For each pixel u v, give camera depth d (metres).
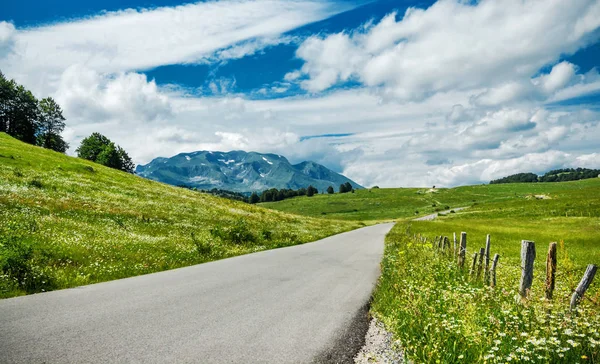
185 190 64.19
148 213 33.44
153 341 5.79
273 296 9.61
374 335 6.75
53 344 5.41
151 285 10.59
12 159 45.31
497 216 87.81
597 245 29.22
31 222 18.89
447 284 8.67
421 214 157.00
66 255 13.62
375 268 15.95
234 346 5.77
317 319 7.59
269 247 25.64
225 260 17.69
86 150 116.44
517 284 9.46
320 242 32.25
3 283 9.13
